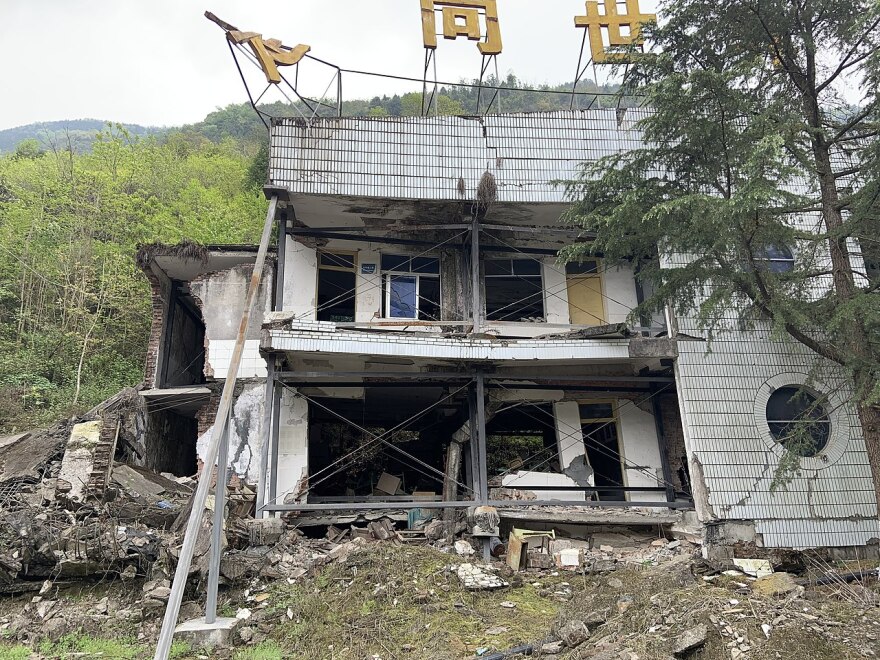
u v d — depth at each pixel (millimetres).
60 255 20875
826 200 10555
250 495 13047
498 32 14586
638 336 13195
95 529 9977
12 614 9250
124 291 21031
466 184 13805
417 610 9219
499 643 8203
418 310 15391
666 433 14945
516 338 13125
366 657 8070
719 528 11812
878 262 11766
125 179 25016
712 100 10094
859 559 11750
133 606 9422
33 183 24109
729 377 12695
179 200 27094
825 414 12484
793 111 10555
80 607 9383
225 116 60250
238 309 15148
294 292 14797
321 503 13852
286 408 14242
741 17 10398
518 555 11922
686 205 9797
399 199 13633
